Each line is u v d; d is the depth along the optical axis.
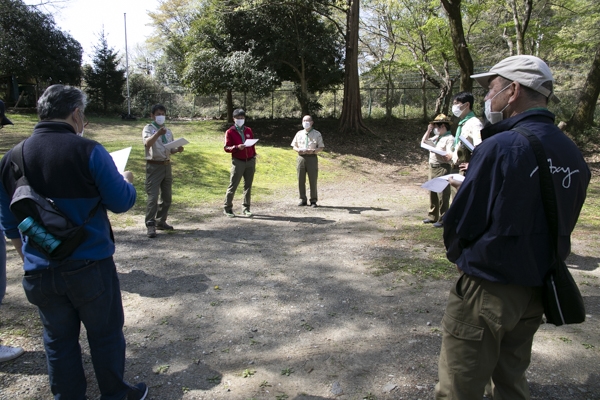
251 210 8.55
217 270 5.01
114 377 2.40
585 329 3.58
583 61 24.59
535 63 1.98
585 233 6.80
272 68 18.44
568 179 1.89
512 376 2.14
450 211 1.99
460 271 2.07
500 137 1.89
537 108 1.98
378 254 5.67
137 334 3.47
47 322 2.27
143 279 4.67
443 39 19.59
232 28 18.73
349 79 19.22
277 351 3.24
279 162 13.78
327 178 13.29
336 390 2.77
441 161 6.99
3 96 22.44
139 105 26.62
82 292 2.22
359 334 3.50
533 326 2.05
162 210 6.66
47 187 2.17
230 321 3.73
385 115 23.03
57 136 2.22
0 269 3.03
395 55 24.41
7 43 21.25
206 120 23.98
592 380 2.87
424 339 3.41
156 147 6.18
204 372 2.96
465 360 2.03
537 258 1.88
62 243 2.10
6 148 12.73
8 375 2.85
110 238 2.40
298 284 4.60
